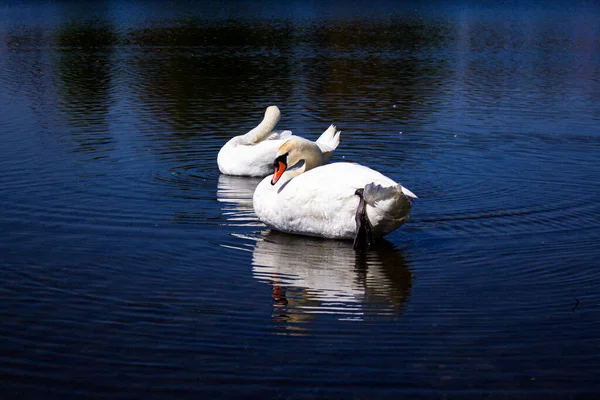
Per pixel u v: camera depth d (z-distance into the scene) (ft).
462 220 38.75
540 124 64.59
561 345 25.17
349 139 58.08
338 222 35.37
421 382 22.75
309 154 38.09
